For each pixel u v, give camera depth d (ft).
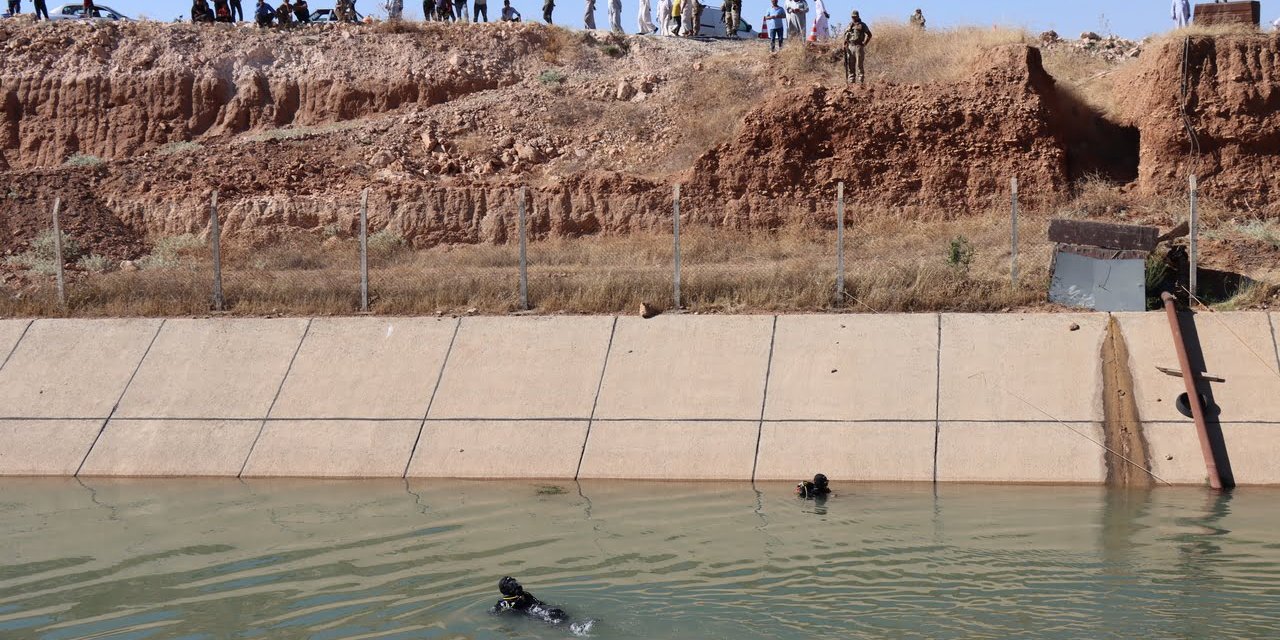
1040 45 121.49
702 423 49.01
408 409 51.65
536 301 59.93
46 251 88.33
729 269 65.82
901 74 110.52
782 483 45.70
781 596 31.50
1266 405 46.14
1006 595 31.09
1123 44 123.65
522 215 59.26
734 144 90.43
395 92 125.70
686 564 34.76
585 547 36.91
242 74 127.24
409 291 61.62
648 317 55.98
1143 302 53.31
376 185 99.81
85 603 32.91
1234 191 81.00
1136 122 88.74
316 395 53.01
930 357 50.75
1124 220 77.36
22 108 125.80
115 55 128.06
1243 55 81.71
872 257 72.54
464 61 128.47
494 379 52.75
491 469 48.19
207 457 50.37
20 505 44.78
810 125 89.04
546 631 29.30
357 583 33.96
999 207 85.71
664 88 123.13
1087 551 35.12
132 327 58.80
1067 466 45.11
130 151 123.34
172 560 36.83
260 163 104.68
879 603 30.76
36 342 58.29
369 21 137.69
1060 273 55.06
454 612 31.12
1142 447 45.39
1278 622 28.50
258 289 63.67
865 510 40.88
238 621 31.07
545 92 123.65
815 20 126.62
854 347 51.88
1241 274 58.08
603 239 89.61
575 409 50.57
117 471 50.19
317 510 42.91
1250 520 38.34
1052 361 49.52
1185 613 29.27
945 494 43.16
